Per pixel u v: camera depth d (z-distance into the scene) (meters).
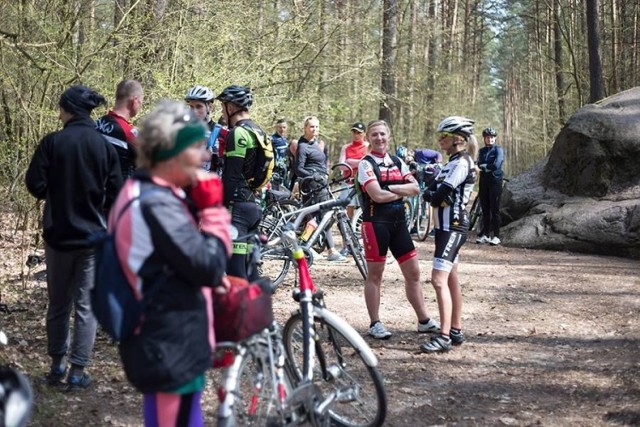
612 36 25.92
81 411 4.55
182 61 10.40
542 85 36.09
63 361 4.95
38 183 4.68
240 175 5.74
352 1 17.97
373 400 4.29
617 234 11.65
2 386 2.85
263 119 12.70
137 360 2.85
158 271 2.85
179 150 2.88
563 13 25.06
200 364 2.92
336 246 11.45
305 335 4.00
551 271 10.07
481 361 5.98
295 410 3.77
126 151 5.32
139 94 5.42
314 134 10.13
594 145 12.73
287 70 14.70
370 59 17.88
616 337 6.70
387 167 6.27
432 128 28.67
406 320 7.20
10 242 9.05
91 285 4.80
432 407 4.94
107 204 4.91
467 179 6.06
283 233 4.21
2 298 7.07
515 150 54.41
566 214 12.45
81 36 9.18
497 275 9.69
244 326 3.35
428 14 29.72
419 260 10.84
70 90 4.82
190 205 3.04
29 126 8.41
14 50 7.94
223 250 2.94
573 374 5.66
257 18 13.49
